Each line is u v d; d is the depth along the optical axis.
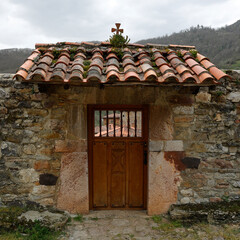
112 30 3.57
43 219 3.06
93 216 3.46
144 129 3.57
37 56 3.15
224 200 3.58
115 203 3.69
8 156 3.39
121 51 3.28
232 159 3.58
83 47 3.45
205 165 3.56
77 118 3.38
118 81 2.54
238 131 3.56
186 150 3.53
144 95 3.41
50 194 3.44
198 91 3.44
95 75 2.46
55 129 3.38
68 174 3.43
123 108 3.53
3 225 2.97
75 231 3.06
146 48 3.61
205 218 3.26
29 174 3.41
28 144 3.39
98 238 2.92
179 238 2.92
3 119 3.37
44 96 3.34
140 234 3.02
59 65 2.70
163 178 3.53
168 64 2.85
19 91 3.33
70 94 3.35
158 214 3.54
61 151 3.39
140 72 2.65
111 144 3.60
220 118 3.53
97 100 3.38
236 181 3.60
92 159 3.59
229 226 3.18
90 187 3.62
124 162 3.63
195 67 2.79
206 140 3.54
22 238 2.81
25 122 3.37
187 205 3.48
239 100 3.53
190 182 3.56
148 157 3.54
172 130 3.49
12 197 3.42
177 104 3.45
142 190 3.67
